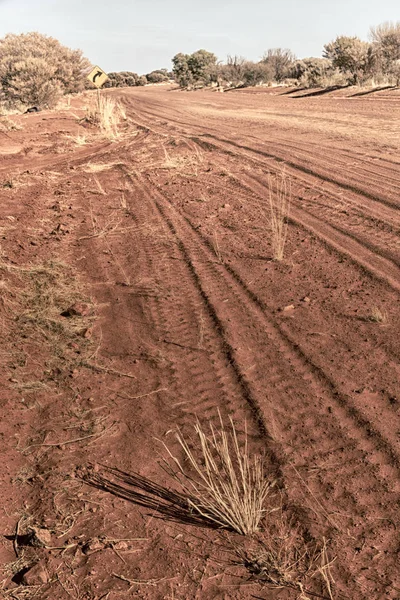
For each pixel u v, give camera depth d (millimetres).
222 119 23203
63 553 3131
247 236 8039
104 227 9008
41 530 3232
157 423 4203
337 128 17328
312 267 6719
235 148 15016
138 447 3965
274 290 6230
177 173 12695
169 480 3639
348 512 3229
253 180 11266
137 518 3342
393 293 5832
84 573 2990
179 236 8312
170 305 6117
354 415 4051
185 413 4281
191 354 5109
